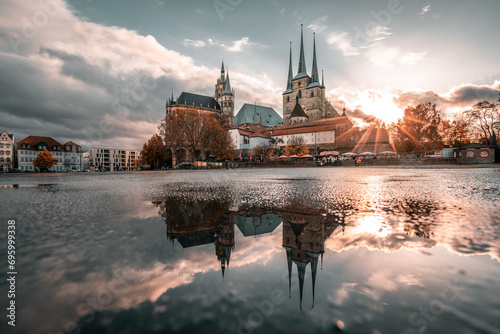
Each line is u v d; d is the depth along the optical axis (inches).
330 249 86.8
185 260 77.0
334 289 57.4
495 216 142.5
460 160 1574.8
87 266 71.4
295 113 4530.0
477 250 84.0
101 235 105.1
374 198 220.7
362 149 3272.6
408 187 322.0
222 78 5078.7
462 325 42.6
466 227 116.5
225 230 114.7
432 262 73.0
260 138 4111.7
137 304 51.5
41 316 46.2
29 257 78.5
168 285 60.4
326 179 502.6
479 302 50.4
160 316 47.1
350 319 45.6
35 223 128.6
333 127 3681.1
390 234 105.3
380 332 40.9
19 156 3373.5
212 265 73.2
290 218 139.9
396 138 2496.3
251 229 116.2
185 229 116.2
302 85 4758.9
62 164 3693.4
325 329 42.6
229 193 271.9
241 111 5142.7
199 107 4138.8
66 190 331.6
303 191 284.8
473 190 281.1
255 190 300.7
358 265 71.8
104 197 245.9
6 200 225.1
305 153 3540.8
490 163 1517.0
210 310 49.1
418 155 2017.7
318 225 124.1
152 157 2810.0
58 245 90.9
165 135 2404.0
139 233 109.2
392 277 63.2
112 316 46.6
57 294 54.8
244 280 62.8
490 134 1722.4
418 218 138.2
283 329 42.1
